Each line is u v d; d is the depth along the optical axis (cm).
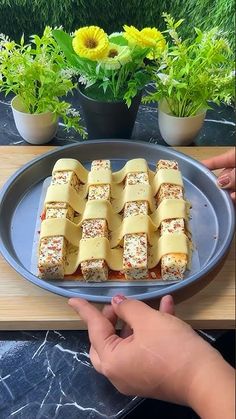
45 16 66
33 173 54
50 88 55
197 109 57
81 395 38
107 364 33
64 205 48
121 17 68
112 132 58
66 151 56
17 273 45
